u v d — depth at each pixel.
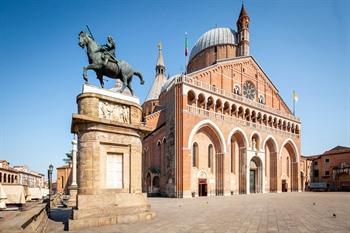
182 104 44.38
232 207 24.52
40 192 44.84
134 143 16.70
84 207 14.10
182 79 45.44
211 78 54.00
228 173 50.03
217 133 49.31
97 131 15.29
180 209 22.88
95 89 16.08
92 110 15.39
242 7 68.06
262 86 65.50
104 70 16.81
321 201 31.56
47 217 16.81
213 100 49.75
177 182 42.41
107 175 15.45
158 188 50.91
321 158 86.19
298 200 33.38
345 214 18.94
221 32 73.31
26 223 9.72
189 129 44.44
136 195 16.17
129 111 17.16
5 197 24.42
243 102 55.84
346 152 79.69
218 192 48.84
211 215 18.52
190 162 43.59
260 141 58.50
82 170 14.85
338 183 80.19
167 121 48.22
